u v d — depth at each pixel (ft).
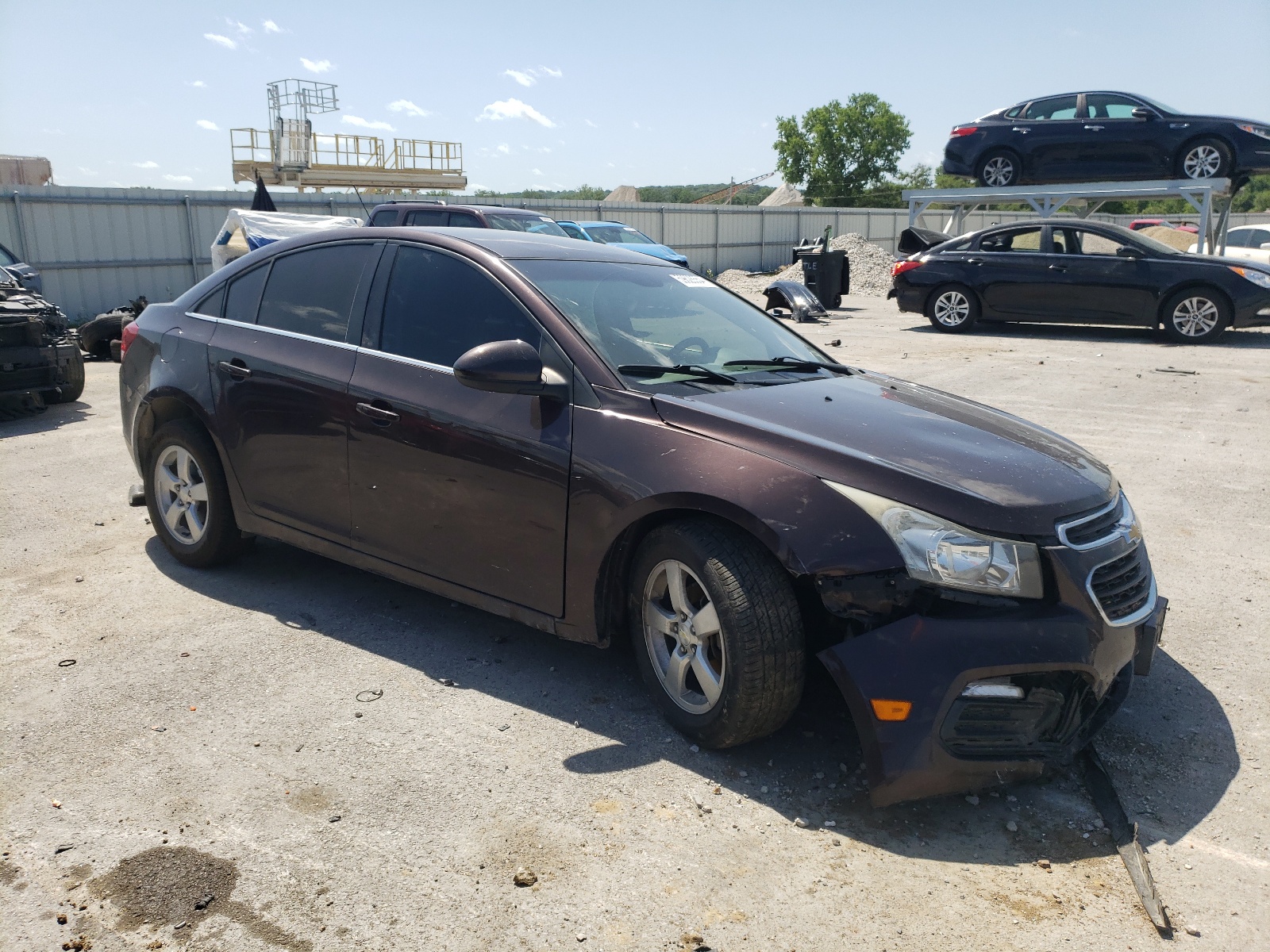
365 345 12.44
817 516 8.92
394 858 8.20
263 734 10.16
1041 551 8.77
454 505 11.34
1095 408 28.43
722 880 8.06
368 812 8.84
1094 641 8.79
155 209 69.36
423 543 11.78
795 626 9.25
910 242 54.24
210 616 13.24
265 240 46.47
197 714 10.54
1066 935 7.50
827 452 9.34
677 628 10.03
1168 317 43.24
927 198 62.75
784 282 57.11
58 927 7.30
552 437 10.51
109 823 8.57
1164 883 8.17
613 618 10.68
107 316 41.96
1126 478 20.84
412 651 12.30
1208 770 9.97
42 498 18.97
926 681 8.50
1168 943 7.42
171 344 14.62
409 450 11.63
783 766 9.80
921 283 49.47
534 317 11.20
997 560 8.64
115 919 7.41
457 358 11.60
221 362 13.76
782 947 7.30
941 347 43.14
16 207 62.44
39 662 11.73
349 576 14.90
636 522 10.05
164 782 9.22
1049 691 8.75
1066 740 9.04
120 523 17.39
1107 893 8.02
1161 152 54.19
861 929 7.52
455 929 7.39
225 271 14.78
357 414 12.12
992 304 47.62
